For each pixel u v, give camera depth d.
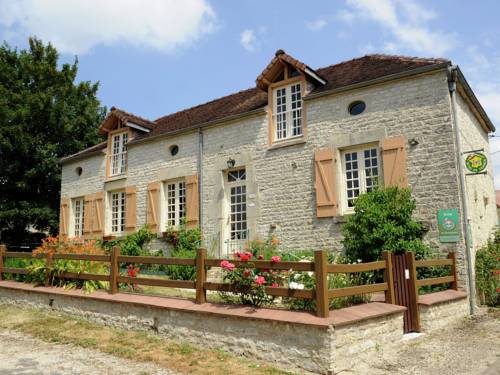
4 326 7.49
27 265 10.13
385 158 9.67
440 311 7.29
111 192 16.00
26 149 19.09
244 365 5.27
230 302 6.39
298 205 10.96
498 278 9.12
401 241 8.55
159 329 6.67
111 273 7.72
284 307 5.93
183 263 6.81
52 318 7.91
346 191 10.43
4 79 20.02
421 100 9.46
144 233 13.89
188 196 13.25
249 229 11.74
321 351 4.93
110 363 5.42
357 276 7.15
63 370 5.12
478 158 8.74
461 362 5.45
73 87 21.50
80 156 17.03
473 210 9.52
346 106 10.50
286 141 11.46
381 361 5.52
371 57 11.69
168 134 14.01
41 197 20.33
